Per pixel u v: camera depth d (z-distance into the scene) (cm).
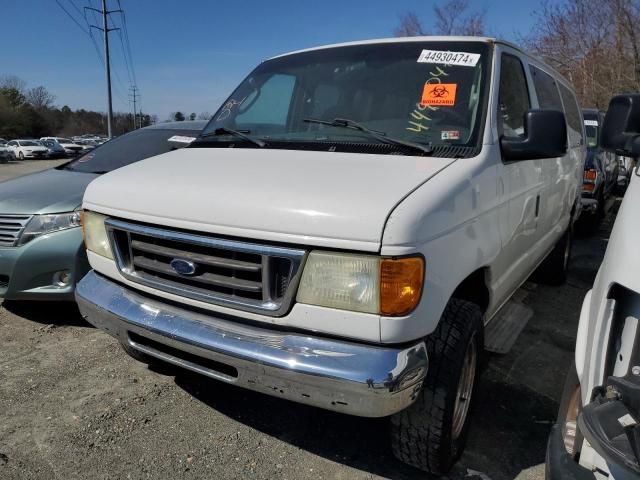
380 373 211
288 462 283
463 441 283
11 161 3716
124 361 391
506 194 302
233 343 235
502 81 316
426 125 293
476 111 290
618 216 208
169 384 360
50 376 367
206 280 244
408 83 315
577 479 183
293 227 219
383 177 240
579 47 2062
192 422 317
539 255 430
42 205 433
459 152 274
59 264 427
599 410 166
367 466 281
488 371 386
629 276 171
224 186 248
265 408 334
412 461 265
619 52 1919
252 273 232
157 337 258
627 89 1877
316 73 350
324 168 256
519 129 339
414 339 221
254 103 361
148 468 276
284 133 328
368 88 323
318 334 225
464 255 250
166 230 255
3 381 359
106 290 292
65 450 289
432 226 220
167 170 287
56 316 472
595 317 196
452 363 244
